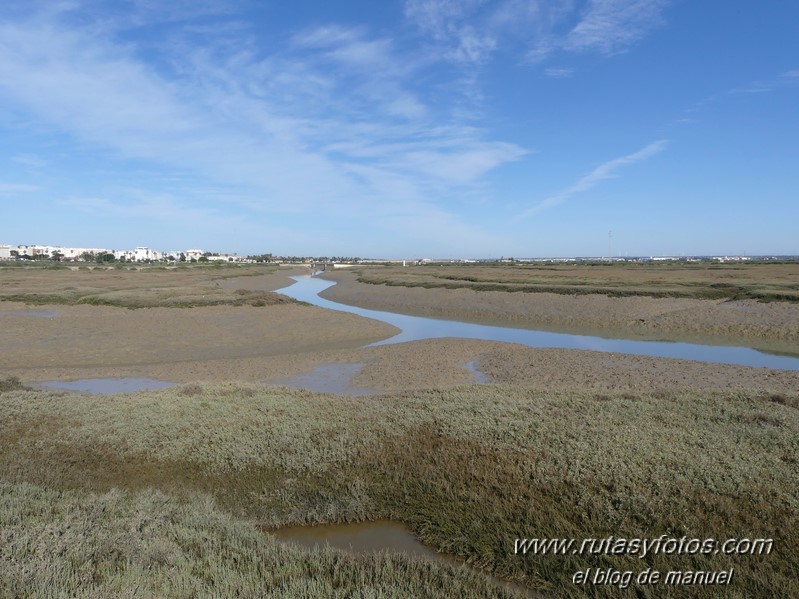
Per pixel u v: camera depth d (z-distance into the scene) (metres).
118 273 88.25
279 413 12.69
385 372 20.48
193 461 10.24
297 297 55.78
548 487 8.46
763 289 38.59
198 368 21.36
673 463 8.88
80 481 9.52
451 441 10.43
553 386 18.17
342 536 8.05
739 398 13.58
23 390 15.58
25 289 47.91
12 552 6.07
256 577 6.18
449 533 7.82
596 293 42.56
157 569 6.18
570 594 6.42
